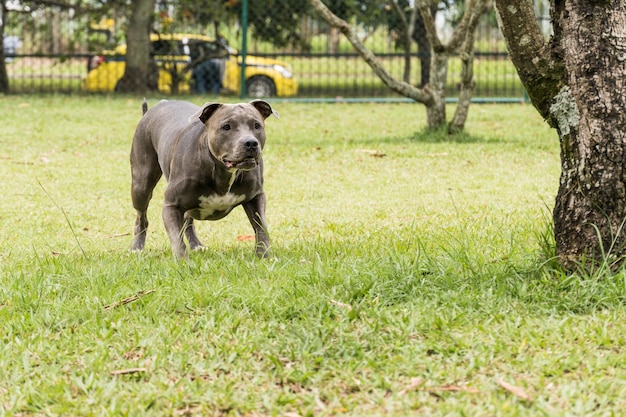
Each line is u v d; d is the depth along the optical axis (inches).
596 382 168.9
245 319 208.8
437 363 180.5
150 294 224.7
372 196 396.2
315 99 813.2
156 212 376.2
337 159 491.8
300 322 203.9
